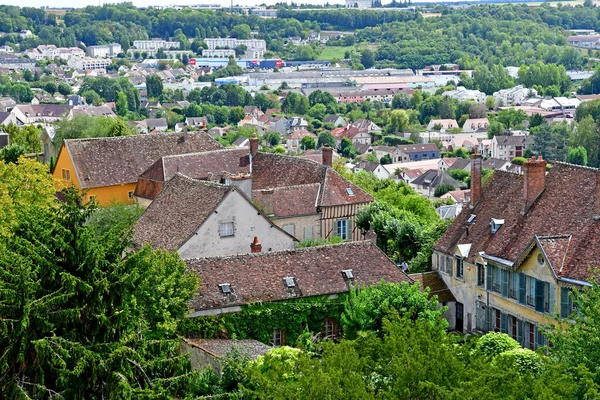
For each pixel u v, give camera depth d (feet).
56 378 126.31
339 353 114.52
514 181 213.25
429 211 314.35
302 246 233.14
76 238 131.44
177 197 232.32
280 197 262.67
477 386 106.32
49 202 226.79
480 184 219.61
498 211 210.79
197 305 175.42
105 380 125.18
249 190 244.83
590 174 195.42
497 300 198.80
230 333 178.19
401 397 107.65
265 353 151.43
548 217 196.03
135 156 319.88
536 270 185.68
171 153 325.62
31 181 230.68
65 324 126.11
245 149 310.24
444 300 214.48
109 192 310.86
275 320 181.98
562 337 131.64
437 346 114.52
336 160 393.70
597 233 181.98
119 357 125.49
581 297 137.80
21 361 125.90
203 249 217.56
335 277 189.78
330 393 105.81
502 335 164.25
